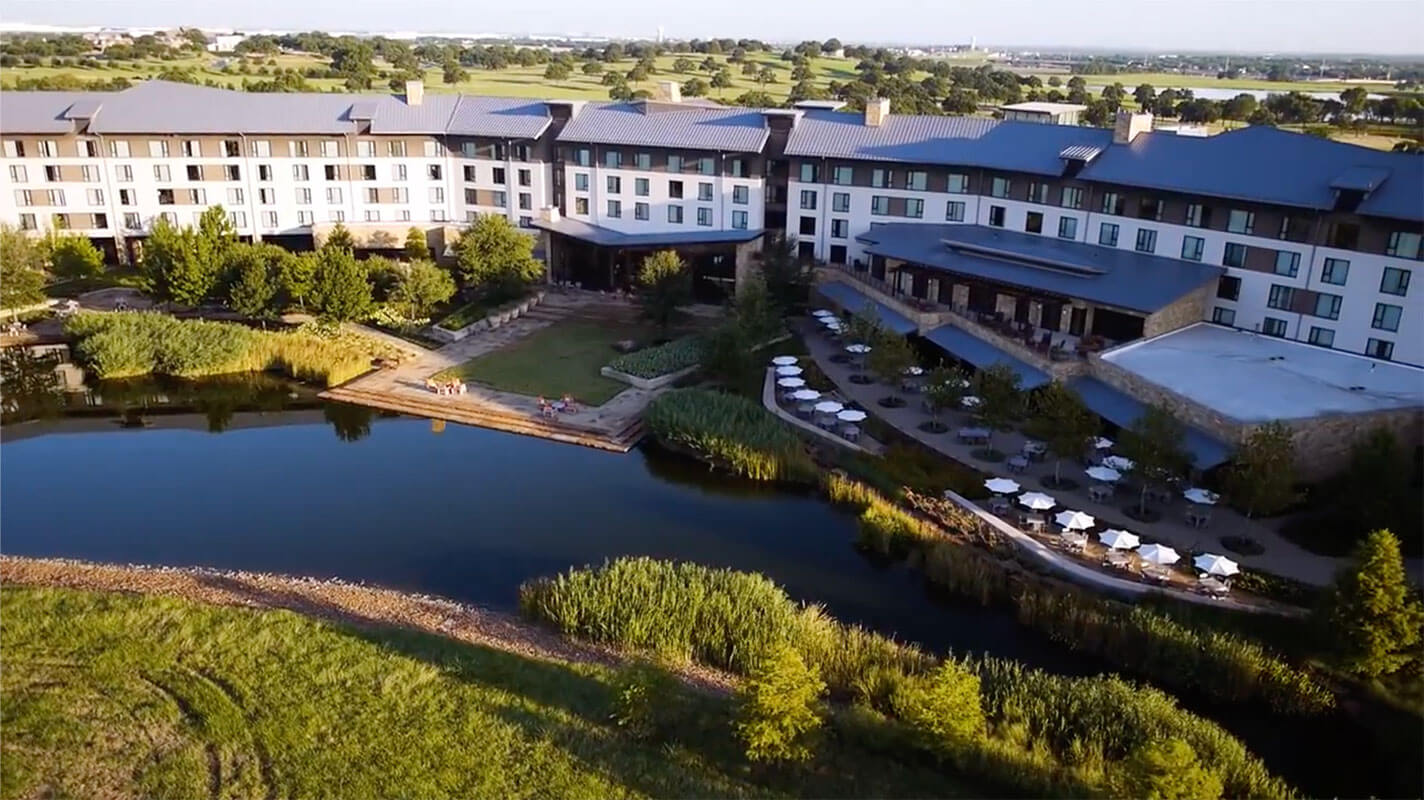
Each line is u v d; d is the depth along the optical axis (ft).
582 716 107.86
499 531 158.40
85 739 101.76
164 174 297.53
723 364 218.79
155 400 214.69
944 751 99.66
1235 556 145.38
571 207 304.30
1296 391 174.40
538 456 188.44
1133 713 106.83
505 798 95.66
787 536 159.12
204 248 247.09
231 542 152.66
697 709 108.06
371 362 229.45
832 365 228.84
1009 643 130.11
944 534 154.20
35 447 191.11
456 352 239.09
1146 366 188.34
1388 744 108.99
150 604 127.34
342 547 151.94
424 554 150.51
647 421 196.54
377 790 96.37
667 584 130.52
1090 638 127.34
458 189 316.60
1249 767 100.63
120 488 172.65
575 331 256.32
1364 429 163.63
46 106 293.64
